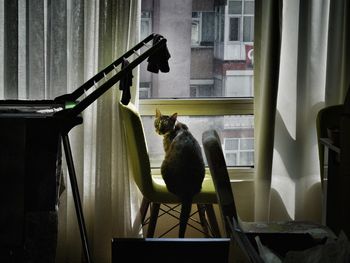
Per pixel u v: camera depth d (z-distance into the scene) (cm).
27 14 332
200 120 387
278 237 205
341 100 374
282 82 373
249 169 392
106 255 351
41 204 224
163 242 209
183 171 318
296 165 376
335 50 369
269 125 360
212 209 339
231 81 386
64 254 350
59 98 280
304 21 366
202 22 376
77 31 338
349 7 363
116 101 344
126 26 342
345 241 157
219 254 209
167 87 380
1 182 221
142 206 348
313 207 381
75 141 343
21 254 224
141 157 317
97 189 345
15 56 329
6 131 220
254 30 363
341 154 270
